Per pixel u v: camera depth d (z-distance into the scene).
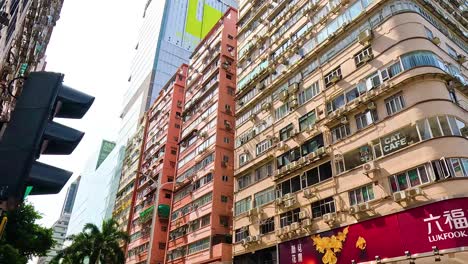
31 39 20.22
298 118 28.53
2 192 3.93
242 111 36.81
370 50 23.86
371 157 21.39
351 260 20.31
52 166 4.49
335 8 27.94
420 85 20.16
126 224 60.06
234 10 49.53
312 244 23.20
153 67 92.00
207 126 42.59
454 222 16.45
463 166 17.66
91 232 38.91
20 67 16.52
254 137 33.44
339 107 24.88
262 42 37.22
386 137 20.89
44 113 4.47
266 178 29.97
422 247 17.20
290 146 28.38
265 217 28.41
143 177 61.62
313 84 28.14
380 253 18.94
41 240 35.28
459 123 19.23
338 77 25.52
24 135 4.28
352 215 21.19
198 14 110.69
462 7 29.69
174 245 40.47
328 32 28.22
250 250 28.69
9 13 9.02
